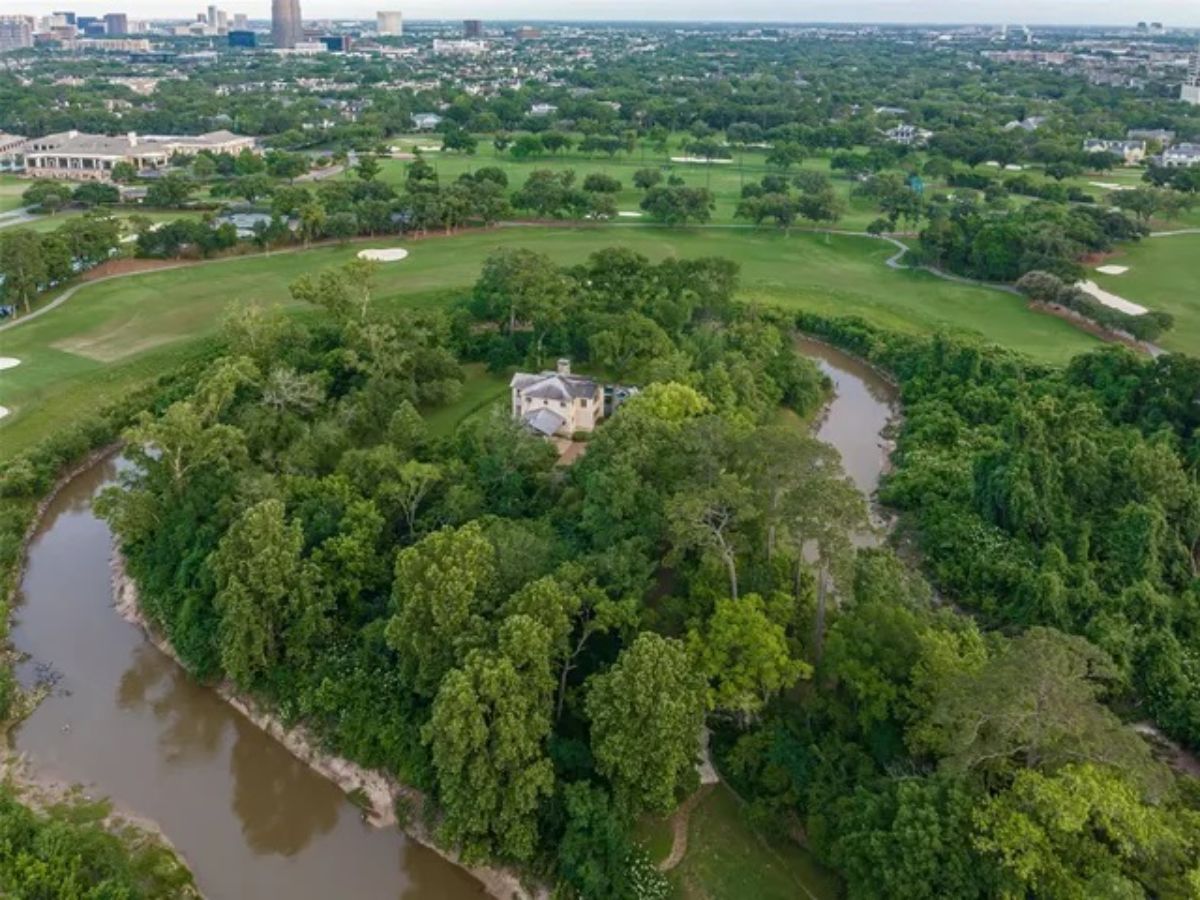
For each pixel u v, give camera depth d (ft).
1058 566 305.32
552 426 396.37
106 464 419.54
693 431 284.61
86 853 212.43
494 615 245.86
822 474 248.93
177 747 268.41
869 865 197.57
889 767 223.71
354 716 256.11
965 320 587.68
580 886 213.46
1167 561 317.42
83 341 523.29
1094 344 545.03
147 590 312.71
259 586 268.00
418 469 322.34
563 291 497.46
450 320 504.84
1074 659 196.85
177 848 236.63
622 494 278.46
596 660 258.37
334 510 310.45
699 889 215.51
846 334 559.79
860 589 261.24
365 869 233.55
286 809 249.55
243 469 337.93
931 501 361.92
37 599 326.65
